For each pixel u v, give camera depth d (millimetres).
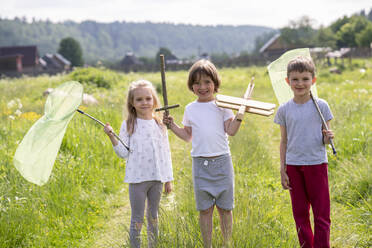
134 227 3240
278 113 3193
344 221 3822
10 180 4387
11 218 3689
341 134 6062
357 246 3289
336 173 4965
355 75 23734
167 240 2965
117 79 17984
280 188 4750
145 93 3340
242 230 3012
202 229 3109
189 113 3182
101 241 3693
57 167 5012
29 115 8578
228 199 3111
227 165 3105
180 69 48938
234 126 2949
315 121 3021
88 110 8242
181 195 4211
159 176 3316
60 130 2848
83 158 5461
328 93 11922
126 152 3303
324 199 2980
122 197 4910
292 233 3363
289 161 3096
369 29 57469
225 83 23000
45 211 4098
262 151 6355
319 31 54062
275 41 58344
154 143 3365
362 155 5121
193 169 3156
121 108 8953
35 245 3561
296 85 2994
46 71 48469
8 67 62969
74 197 4492
